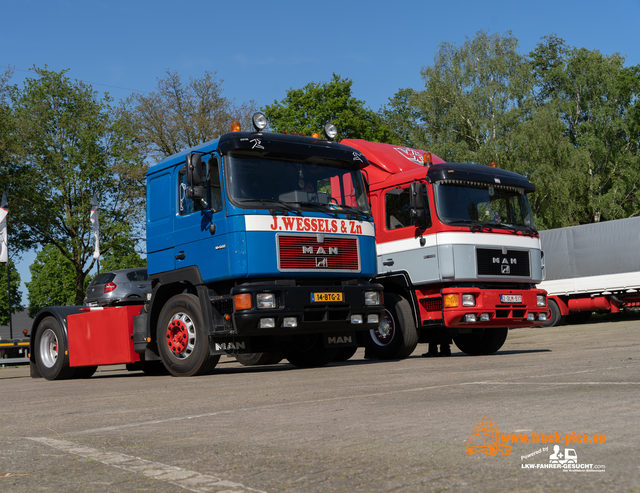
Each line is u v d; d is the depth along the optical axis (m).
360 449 3.32
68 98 41.59
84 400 6.83
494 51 45.19
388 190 11.69
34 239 42.03
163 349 9.62
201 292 9.12
